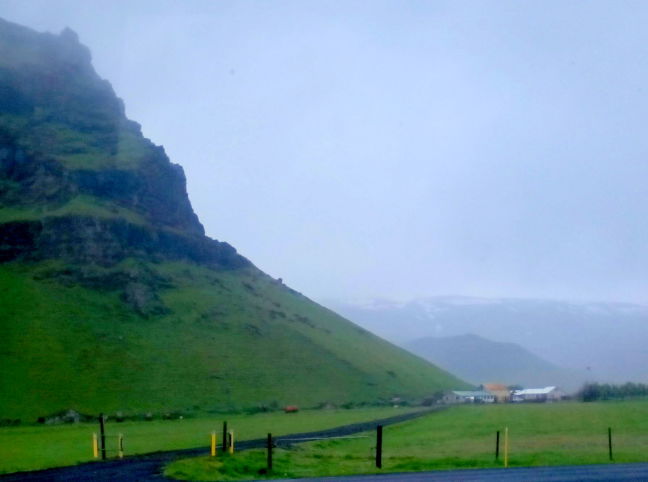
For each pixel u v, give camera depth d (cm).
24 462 5116
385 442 7169
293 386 17800
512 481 3712
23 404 13988
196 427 10906
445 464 4644
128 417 13625
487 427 8962
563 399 18275
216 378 17062
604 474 4028
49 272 19562
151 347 17700
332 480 3803
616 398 16312
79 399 14688
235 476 4119
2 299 17800
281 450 5725
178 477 3978
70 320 17712
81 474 4197
